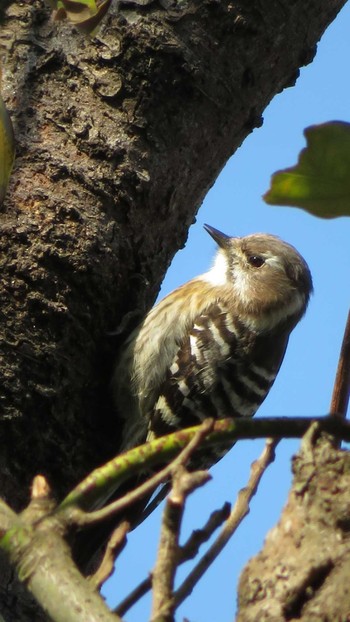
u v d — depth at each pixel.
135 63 9.22
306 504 4.85
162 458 5.20
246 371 12.44
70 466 8.59
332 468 4.89
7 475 8.05
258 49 9.70
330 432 5.11
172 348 12.01
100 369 9.40
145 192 9.26
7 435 8.10
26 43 9.27
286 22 9.77
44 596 4.62
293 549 4.77
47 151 8.99
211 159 9.85
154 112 9.29
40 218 8.73
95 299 8.99
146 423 11.52
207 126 9.62
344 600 4.50
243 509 5.36
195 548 5.12
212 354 12.18
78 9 5.92
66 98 9.17
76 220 8.85
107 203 9.05
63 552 4.77
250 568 4.82
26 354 8.30
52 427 8.45
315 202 5.40
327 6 10.10
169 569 4.61
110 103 9.23
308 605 4.59
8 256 8.53
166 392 11.75
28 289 8.48
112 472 5.11
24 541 4.80
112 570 4.98
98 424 9.12
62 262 8.67
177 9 9.32
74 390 8.77
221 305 12.60
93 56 9.24
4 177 5.82
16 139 9.00
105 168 9.09
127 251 9.26
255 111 10.01
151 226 9.48
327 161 5.33
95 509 9.05
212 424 5.06
